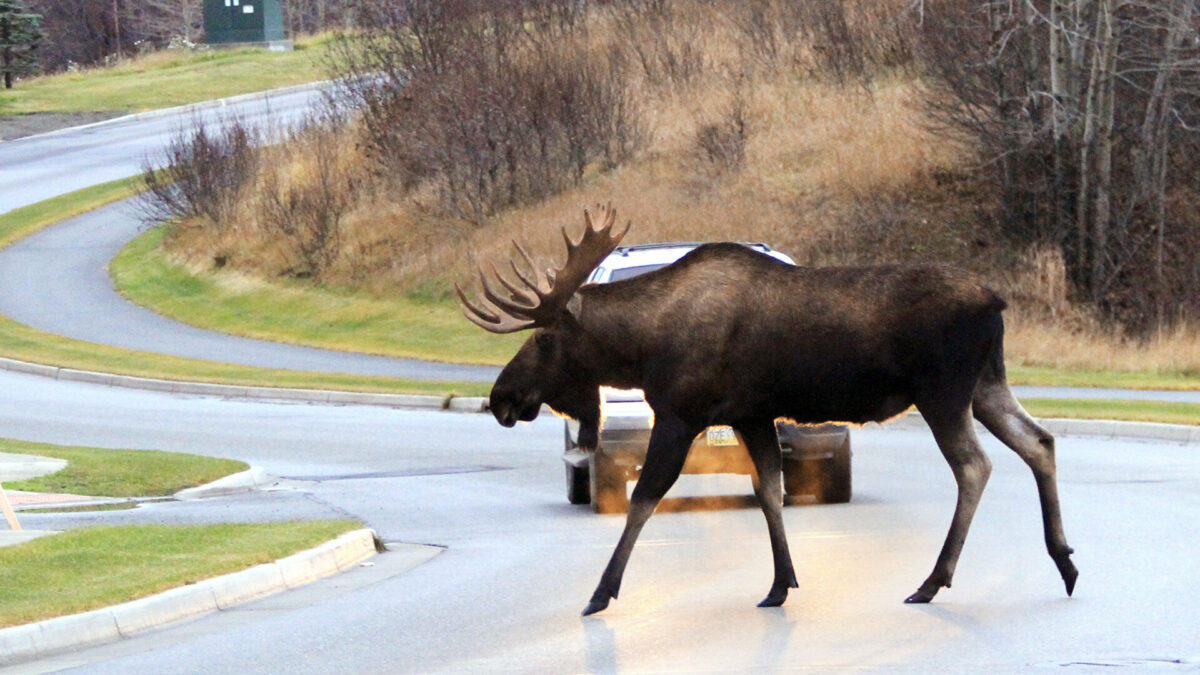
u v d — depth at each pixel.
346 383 105.88
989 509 50.91
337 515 56.44
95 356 124.44
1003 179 133.12
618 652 32.06
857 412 36.19
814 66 164.62
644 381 36.94
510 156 152.50
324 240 152.12
